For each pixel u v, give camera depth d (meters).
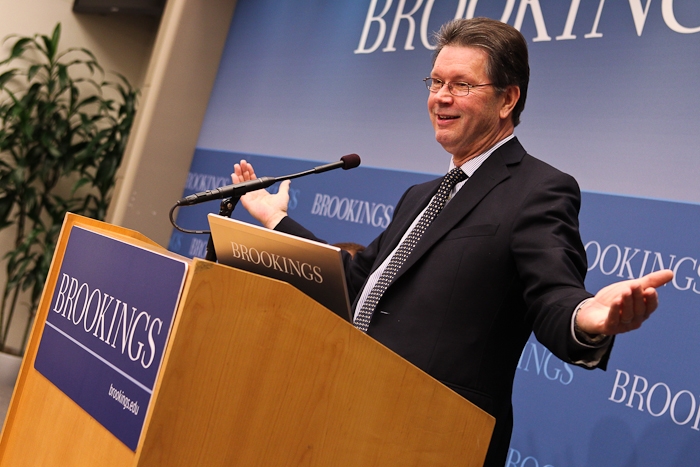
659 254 2.52
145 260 1.26
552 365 2.70
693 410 2.30
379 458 1.23
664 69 2.68
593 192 2.78
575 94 2.94
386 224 3.56
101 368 1.28
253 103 4.62
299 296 1.15
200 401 1.09
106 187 5.57
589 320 1.13
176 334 1.07
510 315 1.55
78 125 5.54
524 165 1.68
